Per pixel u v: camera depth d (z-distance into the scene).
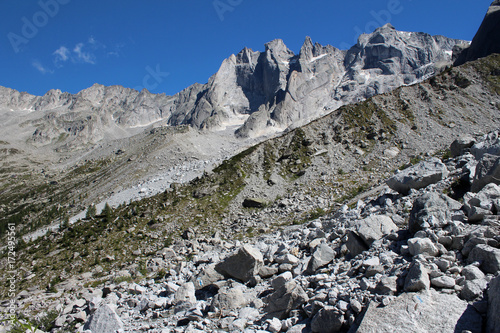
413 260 12.50
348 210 33.56
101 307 18.25
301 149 124.44
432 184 24.81
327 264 18.64
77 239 89.94
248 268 21.27
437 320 9.59
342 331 11.48
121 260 74.06
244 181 112.38
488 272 11.29
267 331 13.32
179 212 98.44
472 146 31.56
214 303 17.47
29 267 76.50
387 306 10.59
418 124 124.50
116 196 149.88
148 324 18.19
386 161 107.06
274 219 80.38
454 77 147.75
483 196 16.08
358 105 142.38
